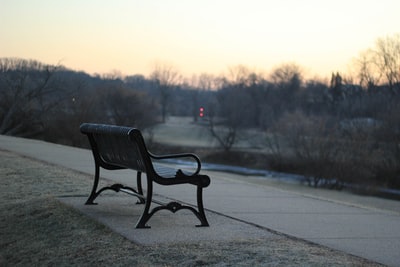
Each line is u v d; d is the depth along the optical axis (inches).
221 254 234.2
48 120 2048.5
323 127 2119.8
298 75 4820.4
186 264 221.9
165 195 410.6
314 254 243.1
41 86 2080.5
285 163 2174.0
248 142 2834.6
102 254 240.8
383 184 1889.8
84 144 2033.7
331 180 1899.6
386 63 3558.1
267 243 259.6
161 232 273.6
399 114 2092.8
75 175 493.7
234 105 3169.3
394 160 1930.4
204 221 294.2
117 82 2810.0
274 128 2379.4
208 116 3331.7
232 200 402.3
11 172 497.0
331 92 3671.3
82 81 2235.5
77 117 2075.5
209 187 473.1
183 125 4180.6
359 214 364.2
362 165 1911.9
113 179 484.4
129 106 2652.6
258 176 2078.0
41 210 331.0
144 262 225.1
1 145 831.1
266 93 3971.5
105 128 304.2
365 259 242.7
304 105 3769.7
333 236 289.9
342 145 1967.3
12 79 2049.7
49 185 426.9
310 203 402.9
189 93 5364.2
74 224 294.2
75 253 248.8
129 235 265.4
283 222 321.4
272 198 421.4
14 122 2025.1
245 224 306.7
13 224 314.2
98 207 336.8
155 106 2992.1
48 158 653.9
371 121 2293.3
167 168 315.3
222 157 2591.0
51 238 278.7
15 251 272.8
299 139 2145.7
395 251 261.9
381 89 3149.6
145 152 277.6
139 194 336.5
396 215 366.9
